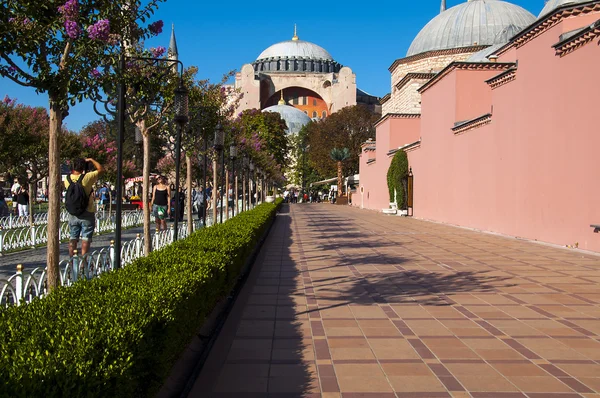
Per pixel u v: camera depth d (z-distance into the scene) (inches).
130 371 120.3
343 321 262.5
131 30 253.1
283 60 4281.5
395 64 1696.6
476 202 816.3
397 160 1264.8
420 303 300.8
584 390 174.6
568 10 549.3
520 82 660.7
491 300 307.0
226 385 180.5
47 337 120.6
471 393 172.6
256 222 553.3
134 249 391.5
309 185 3191.4
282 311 284.0
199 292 209.5
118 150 246.5
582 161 520.1
